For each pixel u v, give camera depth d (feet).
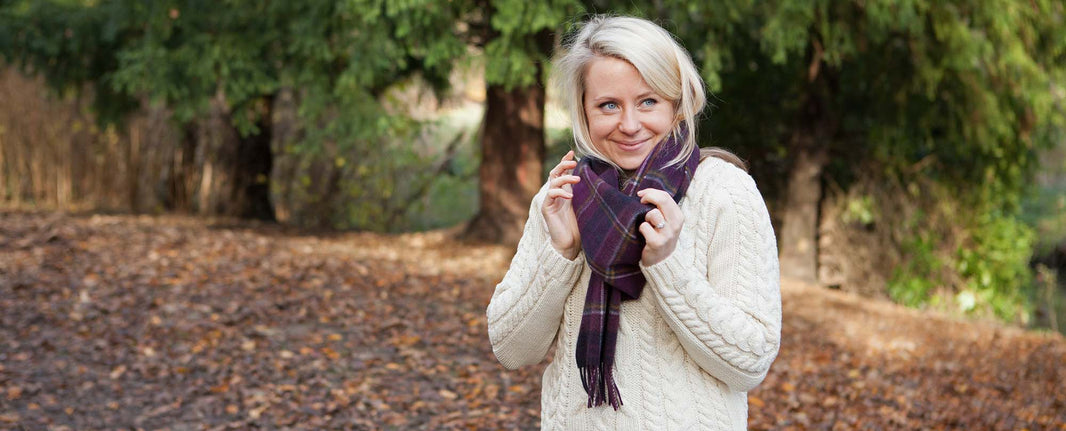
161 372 15.83
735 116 33.04
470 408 14.96
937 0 25.13
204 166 35.73
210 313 18.90
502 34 23.98
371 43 22.49
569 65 5.43
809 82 30.96
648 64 5.13
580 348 5.25
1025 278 33.19
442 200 40.83
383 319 19.51
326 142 33.58
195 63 24.71
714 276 5.21
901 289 31.71
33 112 35.24
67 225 26.08
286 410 14.46
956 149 30.58
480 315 20.40
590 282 5.31
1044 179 43.34
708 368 5.11
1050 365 21.79
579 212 5.24
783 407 16.14
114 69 29.17
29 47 27.20
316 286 21.58
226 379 15.67
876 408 16.69
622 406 5.30
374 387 15.62
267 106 34.91
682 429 5.21
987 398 18.24
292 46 23.40
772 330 5.09
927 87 27.55
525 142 30.19
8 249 22.65
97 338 17.25
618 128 5.32
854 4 25.40
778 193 34.50
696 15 24.23
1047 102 27.09
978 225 31.91
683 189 5.24
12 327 17.46
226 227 31.45
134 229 26.63
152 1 25.34
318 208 36.29
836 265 32.78
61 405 14.23
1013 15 25.79
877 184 32.22
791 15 22.76
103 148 36.14
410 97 32.86
